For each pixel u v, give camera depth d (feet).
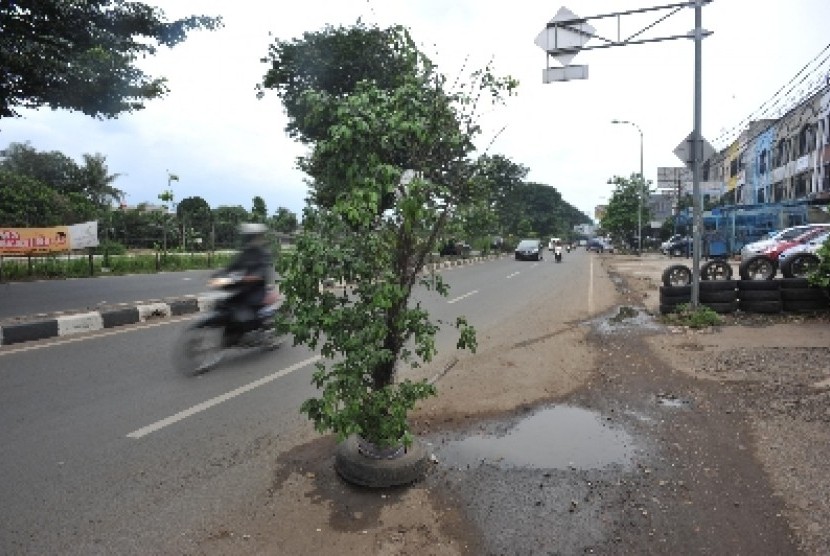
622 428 15.67
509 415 16.75
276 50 60.08
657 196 271.49
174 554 9.50
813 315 32.96
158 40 49.14
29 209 111.14
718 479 12.39
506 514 10.98
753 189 137.39
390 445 12.31
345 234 11.75
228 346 22.13
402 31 12.63
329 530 10.31
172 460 13.19
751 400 17.65
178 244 125.08
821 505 11.09
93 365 21.57
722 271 40.93
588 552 9.73
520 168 176.86
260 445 14.19
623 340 27.86
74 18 43.50
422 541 10.00
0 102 43.52
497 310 38.70
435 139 12.16
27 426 15.07
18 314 32.60
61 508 10.87
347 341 11.27
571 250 244.01
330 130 11.64
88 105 46.85
